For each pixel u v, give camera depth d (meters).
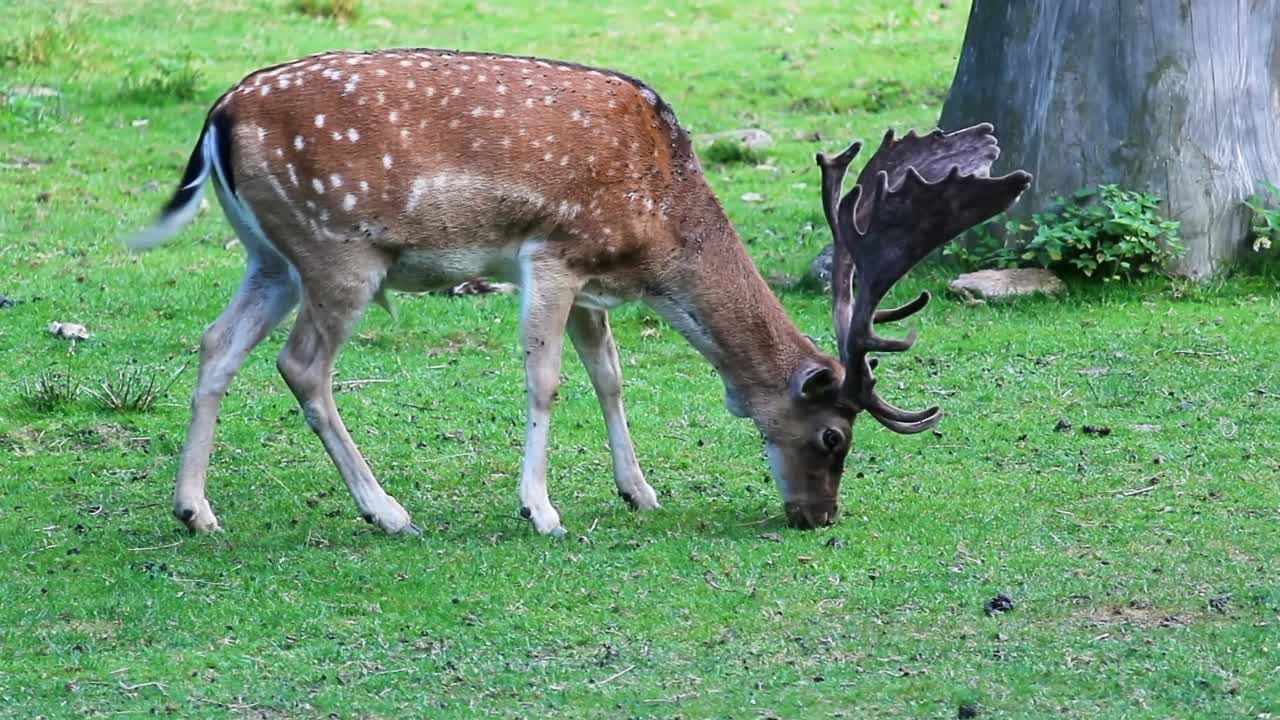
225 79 27.25
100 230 19.66
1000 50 17.72
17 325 16.14
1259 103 17.27
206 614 9.66
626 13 33.50
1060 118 17.30
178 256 18.81
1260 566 10.16
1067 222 17.12
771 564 10.38
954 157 11.60
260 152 10.52
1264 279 17.14
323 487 12.17
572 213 10.76
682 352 15.72
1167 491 11.71
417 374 15.01
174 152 23.28
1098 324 16.08
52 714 8.35
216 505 11.76
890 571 10.22
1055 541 10.73
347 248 10.62
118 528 11.22
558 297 10.86
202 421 11.05
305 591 10.01
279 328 16.41
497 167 10.61
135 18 30.95
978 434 13.20
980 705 8.30
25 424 13.52
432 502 11.82
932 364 15.07
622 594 9.89
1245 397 13.88
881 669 8.78
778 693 8.50
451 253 10.77
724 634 9.30
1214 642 8.98
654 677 8.73
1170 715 8.12
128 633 9.41
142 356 15.41
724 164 23.23
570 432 13.42
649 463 12.71
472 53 11.00
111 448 13.06
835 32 31.34
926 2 34.34
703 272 11.12
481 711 8.34
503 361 15.47
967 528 11.04
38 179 21.70
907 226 10.64
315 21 31.77
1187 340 15.48
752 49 29.88
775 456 11.17
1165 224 16.98
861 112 25.88
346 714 8.34
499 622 9.51
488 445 13.20
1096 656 8.85
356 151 10.47
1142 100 17.02
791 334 11.26
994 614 9.49
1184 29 16.91
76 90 26.17
